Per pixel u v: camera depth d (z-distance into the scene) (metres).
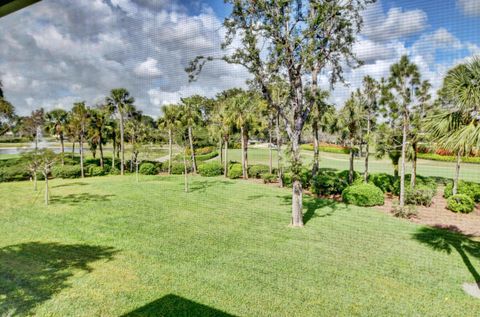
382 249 5.60
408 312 3.47
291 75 6.73
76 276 4.39
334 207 9.31
